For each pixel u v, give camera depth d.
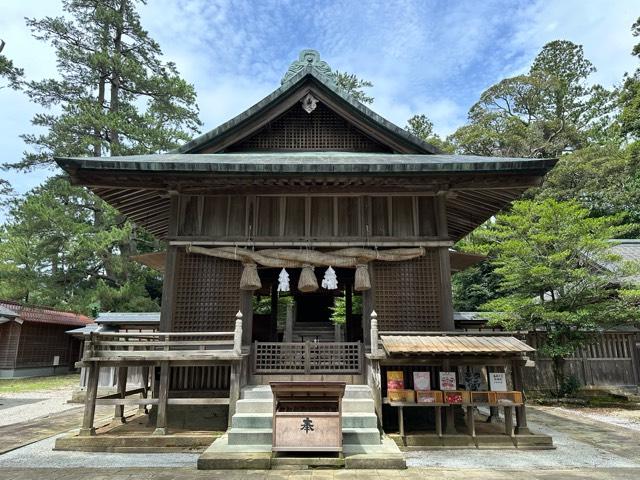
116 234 22.00
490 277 23.11
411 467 5.60
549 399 12.17
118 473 5.34
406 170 7.75
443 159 8.86
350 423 6.62
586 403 11.82
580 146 33.00
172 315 8.32
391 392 6.84
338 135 10.73
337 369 8.00
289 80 9.80
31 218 21.31
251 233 8.72
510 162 7.80
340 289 14.90
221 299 8.51
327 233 8.79
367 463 5.54
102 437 6.65
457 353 6.65
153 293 30.67
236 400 6.93
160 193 9.14
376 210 8.97
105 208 23.73
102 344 7.13
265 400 6.93
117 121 23.48
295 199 8.98
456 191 9.09
